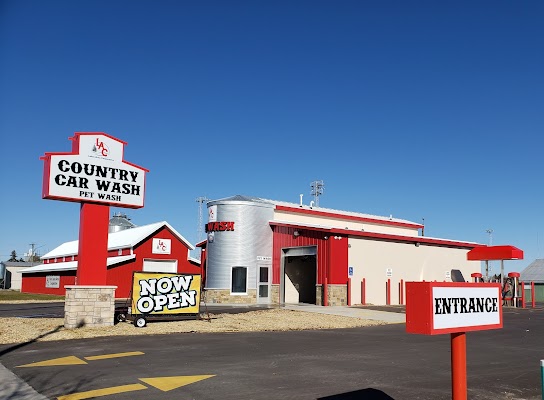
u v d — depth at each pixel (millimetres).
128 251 38750
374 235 30062
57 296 41531
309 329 17781
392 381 9164
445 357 11844
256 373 9727
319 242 28578
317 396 8008
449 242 35125
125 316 18156
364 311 24656
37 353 11797
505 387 8891
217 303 29203
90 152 16891
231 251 29859
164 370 9930
